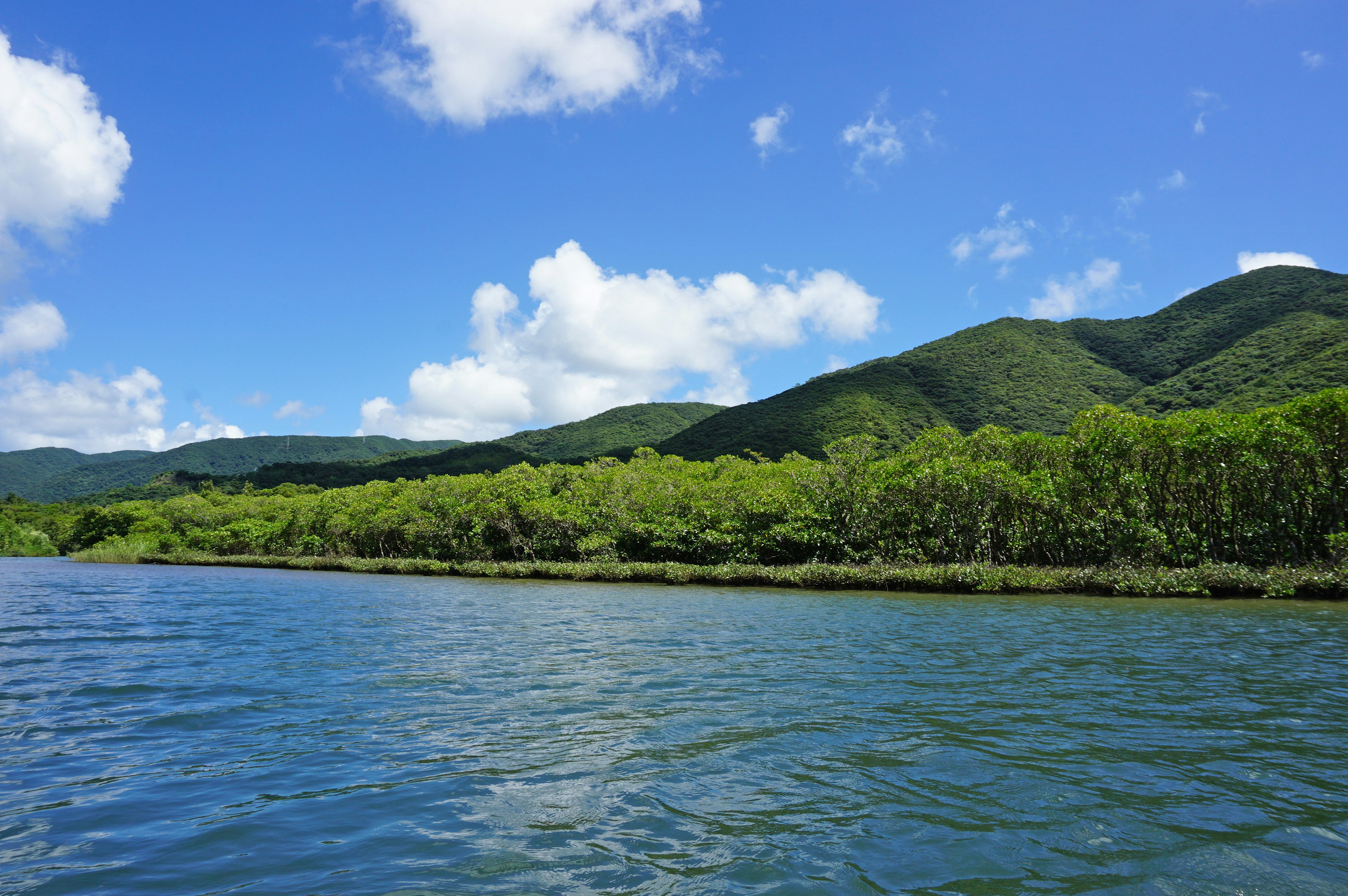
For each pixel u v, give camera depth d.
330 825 5.82
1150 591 27.83
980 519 34.81
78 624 19.48
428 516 54.31
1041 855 5.26
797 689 10.95
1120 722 8.98
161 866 5.07
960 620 20.53
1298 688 11.02
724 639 16.69
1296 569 27.56
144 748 7.96
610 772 7.09
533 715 9.39
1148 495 32.38
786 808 6.16
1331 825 5.83
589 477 56.09
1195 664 13.12
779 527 39.47
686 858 5.18
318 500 65.56
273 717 9.30
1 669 12.67
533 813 6.06
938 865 5.07
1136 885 4.80
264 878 4.88
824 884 4.78
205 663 13.35
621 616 22.12
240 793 6.57
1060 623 19.91
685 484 47.88
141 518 80.75
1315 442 28.11
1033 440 35.75
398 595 30.66
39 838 5.56
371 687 11.14
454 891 4.68
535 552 49.84
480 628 18.97
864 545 38.62
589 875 4.93
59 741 8.21
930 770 7.17
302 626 19.12
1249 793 6.54
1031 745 8.02
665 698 10.36
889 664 13.24
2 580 39.97
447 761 7.48
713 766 7.30
